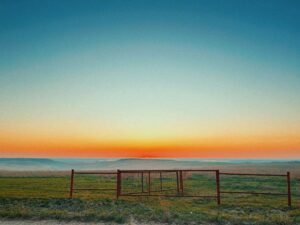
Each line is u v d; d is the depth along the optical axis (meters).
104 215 14.21
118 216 14.05
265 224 13.20
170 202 18.98
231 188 27.64
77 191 26.27
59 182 35.44
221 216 14.19
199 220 13.73
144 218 14.03
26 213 14.66
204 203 18.81
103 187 29.47
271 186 29.38
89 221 13.80
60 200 19.06
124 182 35.47
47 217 14.34
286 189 26.98
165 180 38.12
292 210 16.59
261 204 18.58
